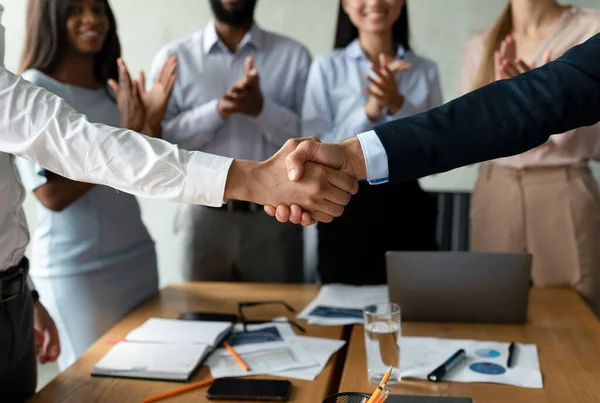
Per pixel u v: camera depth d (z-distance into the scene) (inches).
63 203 75.5
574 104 45.9
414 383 50.4
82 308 78.5
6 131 45.8
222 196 47.7
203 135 93.0
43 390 50.8
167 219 131.1
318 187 49.1
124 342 58.7
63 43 78.2
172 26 126.3
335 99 95.3
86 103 80.2
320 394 49.1
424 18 120.2
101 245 79.7
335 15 121.7
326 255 85.1
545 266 89.3
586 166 89.5
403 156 46.9
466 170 121.1
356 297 73.4
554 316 66.0
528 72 47.7
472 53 98.3
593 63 46.0
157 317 68.9
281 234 92.7
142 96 85.4
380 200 83.6
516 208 90.0
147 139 47.0
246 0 95.0
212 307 72.0
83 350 79.3
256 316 68.4
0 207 50.3
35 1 77.2
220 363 55.2
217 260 94.0
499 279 62.8
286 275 94.1
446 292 63.7
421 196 86.0
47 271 78.3
